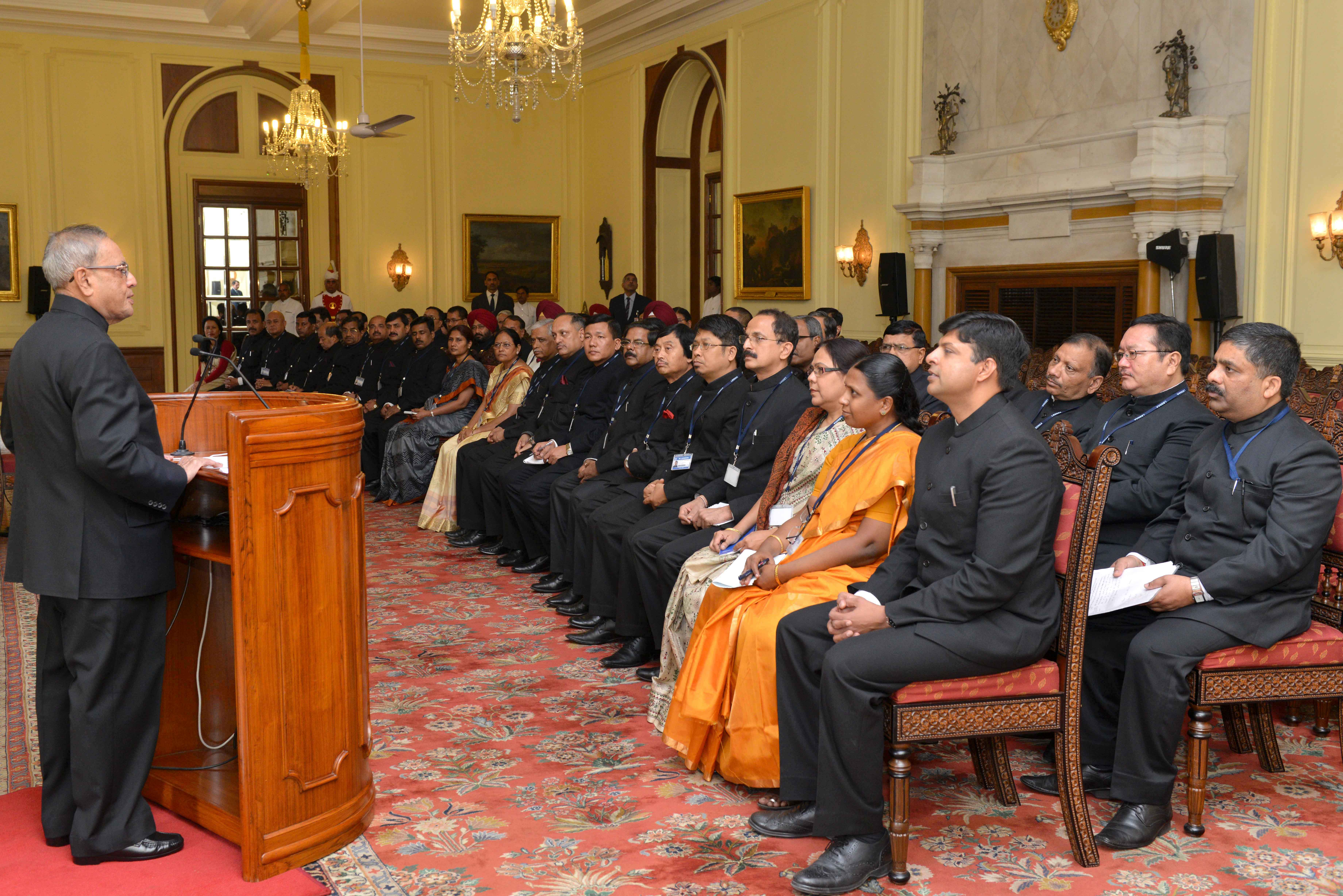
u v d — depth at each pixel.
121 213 14.27
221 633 3.30
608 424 6.33
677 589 3.97
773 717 3.29
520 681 4.46
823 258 11.45
